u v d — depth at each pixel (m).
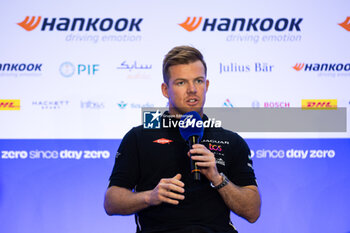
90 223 5.70
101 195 5.75
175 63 4.02
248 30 6.02
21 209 5.67
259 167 5.80
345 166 5.82
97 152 5.80
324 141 5.85
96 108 5.86
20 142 5.76
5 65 5.87
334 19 6.06
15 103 5.82
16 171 5.72
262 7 6.04
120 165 3.88
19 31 5.94
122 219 5.72
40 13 5.98
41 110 5.83
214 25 6.01
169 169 3.81
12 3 5.97
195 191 3.70
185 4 6.03
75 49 5.94
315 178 5.79
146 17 6.02
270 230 5.72
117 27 6.00
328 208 5.76
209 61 5.96
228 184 3.57
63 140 5.79
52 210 5.69
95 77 5.91
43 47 5.93
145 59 5.96
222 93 5.90
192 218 3.62
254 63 5.97
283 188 5.78
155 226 3.63
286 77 5.96
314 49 6.01
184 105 3.98
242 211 3.64
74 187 5.74
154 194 3.38
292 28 6.03
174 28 6.01
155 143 3.90
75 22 5.98
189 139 3.64
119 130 5.84
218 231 3.60
